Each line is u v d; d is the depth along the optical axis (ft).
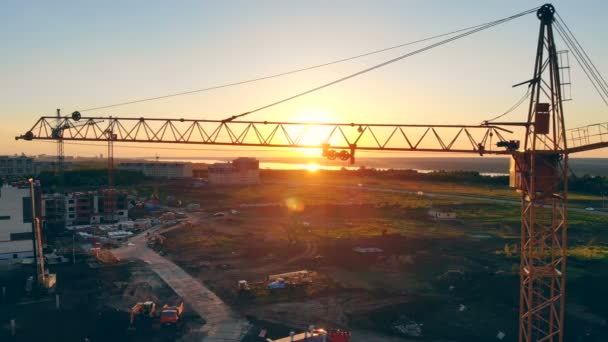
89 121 189.98
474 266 236.22
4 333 149.79
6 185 244.83
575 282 196.54
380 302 183.32
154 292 195.72
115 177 632.79
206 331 154.71
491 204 464.24
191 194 569.23
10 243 244.63
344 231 341.21
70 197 350.23
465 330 156.76
